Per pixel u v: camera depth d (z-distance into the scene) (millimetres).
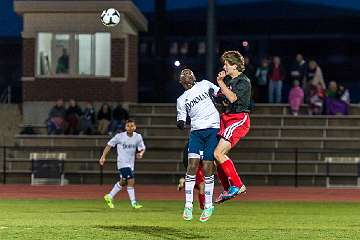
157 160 43625
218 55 59781
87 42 47906
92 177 43375
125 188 38844
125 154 27484
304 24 62469
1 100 57188
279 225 20250
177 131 46219
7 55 58844
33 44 48188
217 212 25391
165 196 34344
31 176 43250
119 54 47750
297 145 44906
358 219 22797
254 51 62281
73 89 47906
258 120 46438
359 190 39344
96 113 47344
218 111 18984
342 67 62531
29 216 22891
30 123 48031
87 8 47531
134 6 48344
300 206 28766
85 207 27375
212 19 44219
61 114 45906
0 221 20828
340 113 46500
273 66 47438
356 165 42688
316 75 47031
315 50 62906
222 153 17156
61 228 18484
